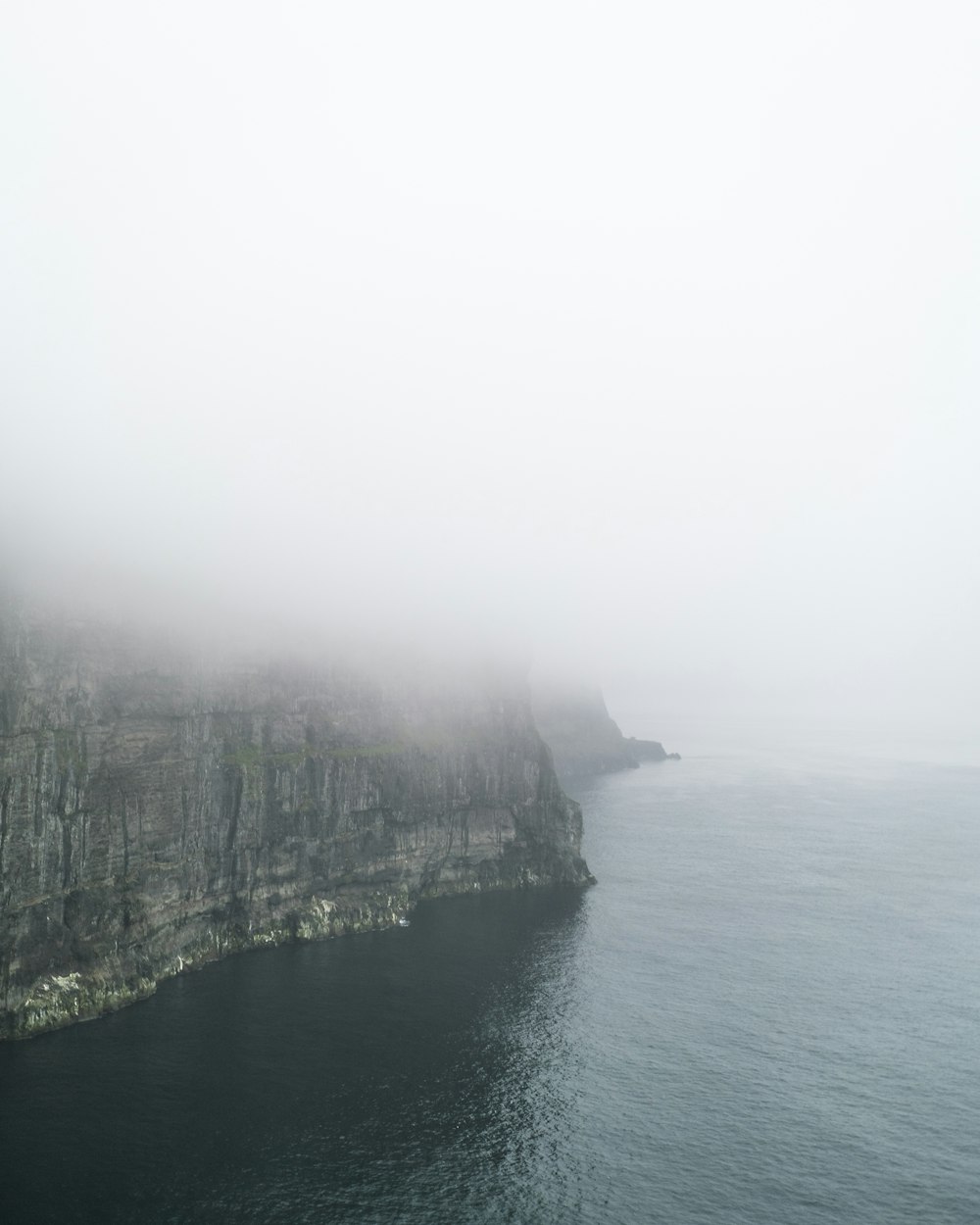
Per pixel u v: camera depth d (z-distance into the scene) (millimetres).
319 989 117250
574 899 165750
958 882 182875
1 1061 91875
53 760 100062
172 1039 99812
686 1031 109875
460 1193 77375
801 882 181125
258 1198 75000
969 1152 85688
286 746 140750
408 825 158500
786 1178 81000
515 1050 103375
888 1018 115062
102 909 106062
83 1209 72000
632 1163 82562
